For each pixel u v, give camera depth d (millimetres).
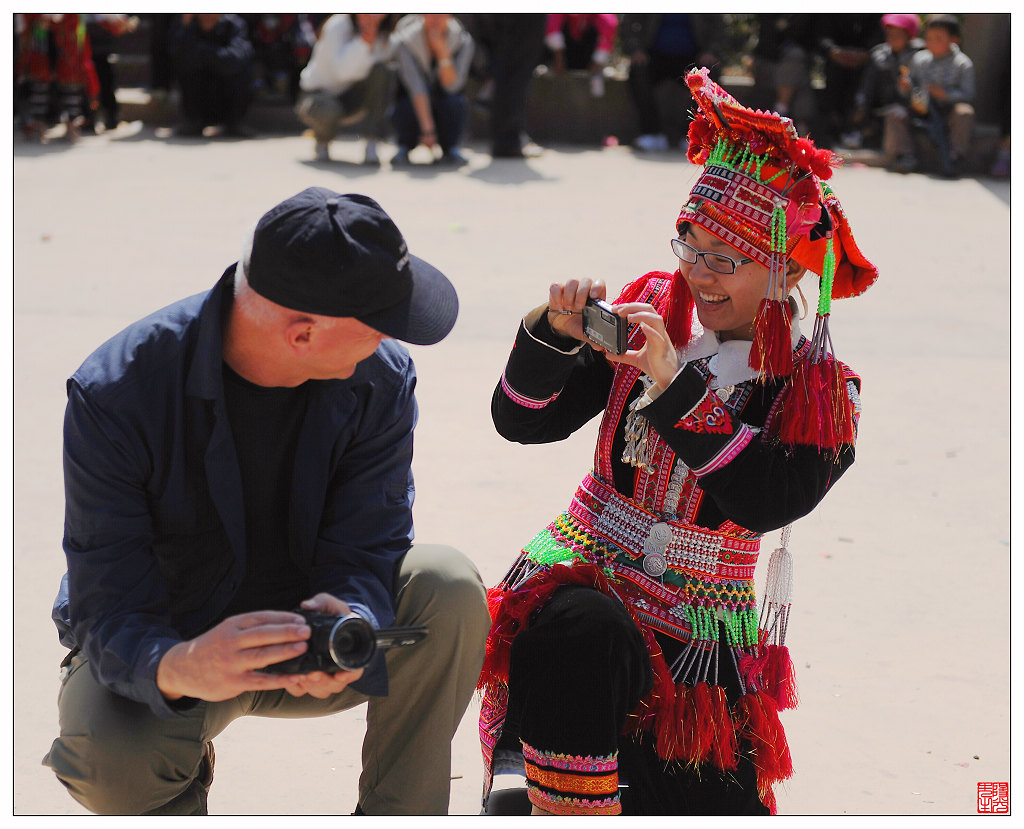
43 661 3213
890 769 2867
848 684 3258
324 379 2160
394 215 9102
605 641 2221
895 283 7762
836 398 2287
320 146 11156
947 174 11258
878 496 4586
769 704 2387
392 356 2307
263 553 2326
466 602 2275
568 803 2221
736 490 2227
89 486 2119
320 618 1983
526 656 2287
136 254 7848
